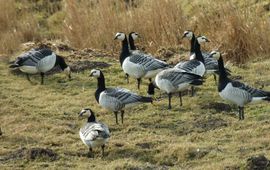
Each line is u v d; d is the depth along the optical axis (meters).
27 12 29.97
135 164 13.48
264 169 12.72
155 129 15.84
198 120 16.16
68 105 17.80
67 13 25.48
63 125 16.27
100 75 16.53
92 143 13.80
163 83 16.91
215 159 13.55
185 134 15.43
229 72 19.69
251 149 14.05
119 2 24.95
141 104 17.52
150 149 14.32
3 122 16.52
